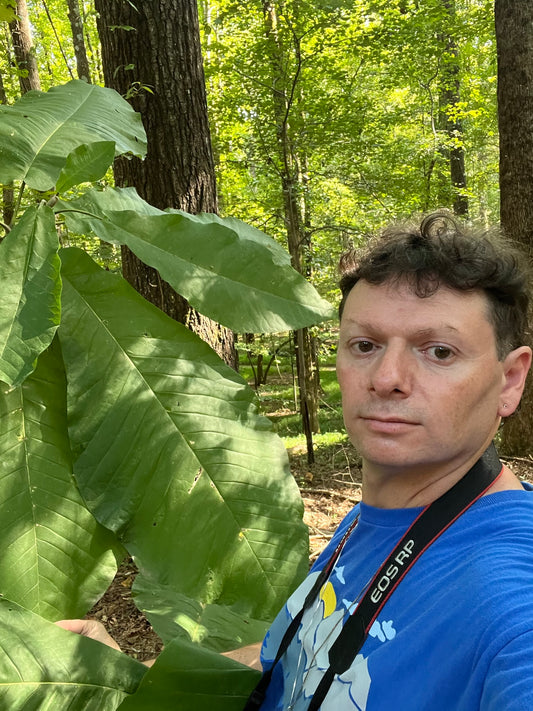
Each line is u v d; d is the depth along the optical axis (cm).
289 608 101
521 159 642
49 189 96
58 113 113
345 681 72
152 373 93
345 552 92
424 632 67
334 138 768
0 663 85
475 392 77
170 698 89
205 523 89
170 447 90
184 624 135
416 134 1011
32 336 73
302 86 746
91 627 116
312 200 846
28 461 90
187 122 385
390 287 79
